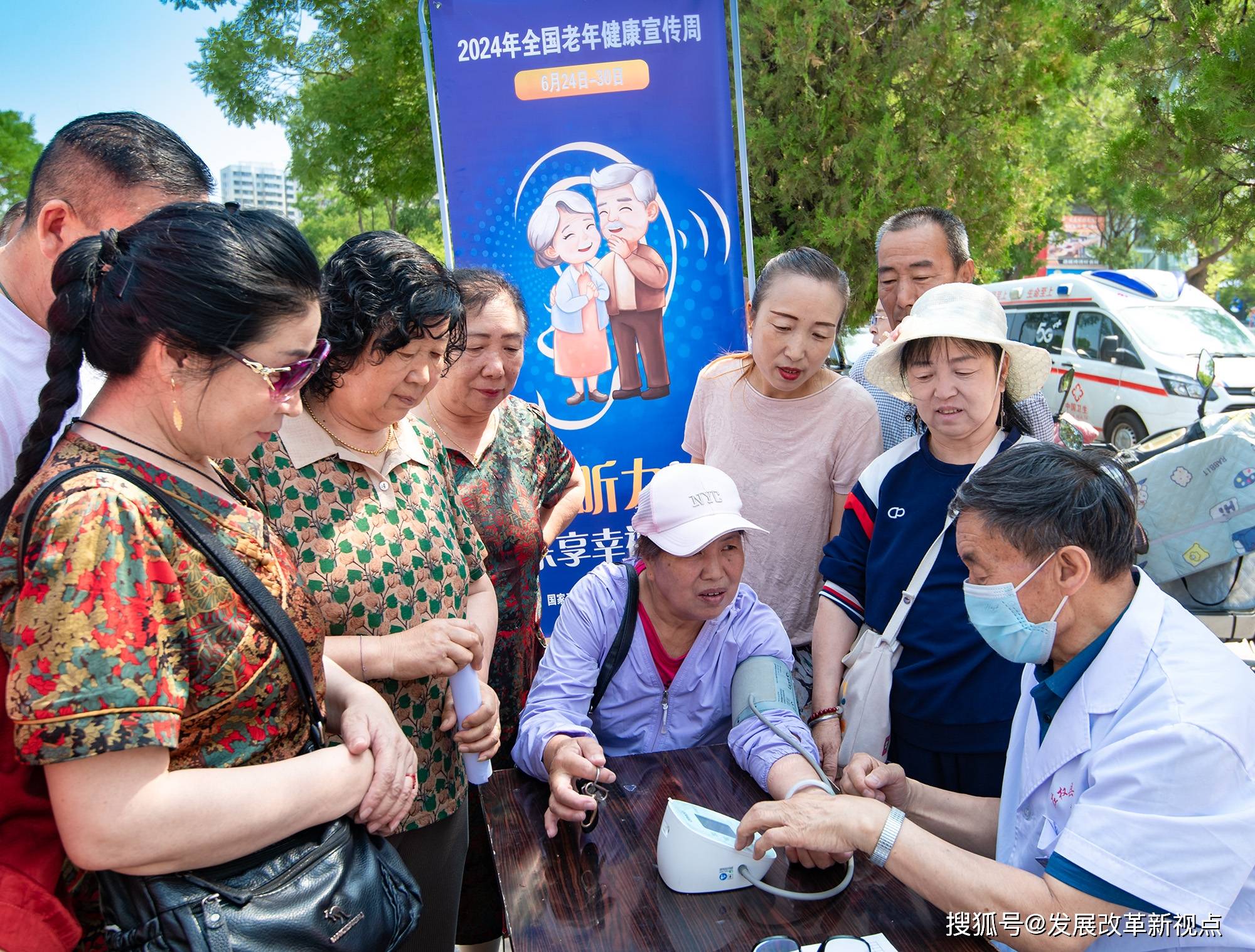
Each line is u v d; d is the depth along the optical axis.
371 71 8.85
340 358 1.64
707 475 1.92
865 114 8.59
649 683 1.99
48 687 1.03
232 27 8.81
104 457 1.17
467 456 2.45
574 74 3.62
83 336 1.21
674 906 1.48
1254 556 3.86
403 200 11.16
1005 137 8.95
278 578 1.32
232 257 1.14
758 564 2.64
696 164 3.71
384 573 1.73
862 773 1.75
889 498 2.22
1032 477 1.44
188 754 1.21
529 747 1.83
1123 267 18.23
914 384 2.13
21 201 1.95
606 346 3.78
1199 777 1.28
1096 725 1.42
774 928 1.43
